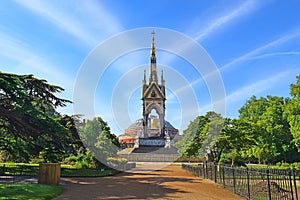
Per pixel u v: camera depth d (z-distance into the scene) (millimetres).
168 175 27594
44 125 23266
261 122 49406
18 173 25219
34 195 13422
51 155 26094
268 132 49125
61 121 29672
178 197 13906
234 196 14500
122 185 18656
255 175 14609
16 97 21531
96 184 19078
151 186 18266
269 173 11984
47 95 26031
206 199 13453
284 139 49156
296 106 39188
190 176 26766
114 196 14039
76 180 21516
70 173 25500
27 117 22688
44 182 18000
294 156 49781
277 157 50594
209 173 23391
